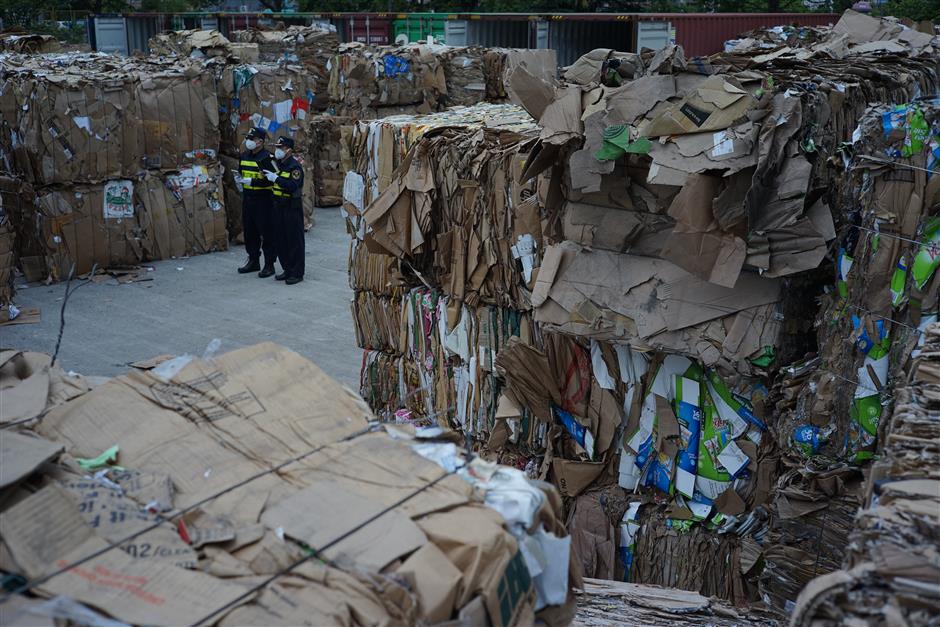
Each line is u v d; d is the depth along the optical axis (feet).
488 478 10.25
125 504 9.25
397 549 8.73
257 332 34.24
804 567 16.46
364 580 8.38
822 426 16.16
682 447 18.81
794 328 17.40
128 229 42.32
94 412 11.02
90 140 39.88
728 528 18.42
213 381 11.66
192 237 44.88
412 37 81.25
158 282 40.65
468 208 21.89
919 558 8.63
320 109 56.80
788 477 16.63
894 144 14.88
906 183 14.79
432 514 9.34
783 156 15.47
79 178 40.14
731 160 15.47
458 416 23.53
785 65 20.08
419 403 24.70
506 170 20.97
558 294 18.51
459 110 26.71
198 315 36.24
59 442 10.51
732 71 16.83
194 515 9.29
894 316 15.15
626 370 19.30
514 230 20.99
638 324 17.76
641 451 19.33
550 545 10.00
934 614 8.21
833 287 16.79
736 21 69.67
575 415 20.20
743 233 15.97
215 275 41.88
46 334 33.71
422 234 22.53
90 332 34.12
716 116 15.83
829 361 16.16
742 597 18.20
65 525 8.73
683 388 18.54
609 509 19.66
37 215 39.86
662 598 17.40
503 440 21.38
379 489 9.76
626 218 17.88
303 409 11.33
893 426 11.82
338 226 51.34
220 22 90.02
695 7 99.30
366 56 53.42
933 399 11.87
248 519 9.27
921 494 9.70
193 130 43.68
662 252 16.51
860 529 9.49
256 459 10.38
